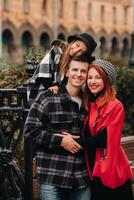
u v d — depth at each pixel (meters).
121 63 16.50
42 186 5.35
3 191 7.22
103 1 87.25
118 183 5.27
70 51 5.50
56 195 5.32
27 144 6.05
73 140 5.28
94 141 5.26
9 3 69.12
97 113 5.32
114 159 5.24
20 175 6.32
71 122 5.35
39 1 74.12
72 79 5.39
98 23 86.25
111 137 5.24
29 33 72.50
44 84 6.00
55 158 5.32
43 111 5.34
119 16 90.81
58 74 5.86
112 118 5.27
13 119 7.29
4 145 6.32
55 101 5.34
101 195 5.29
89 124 5.32
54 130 5.34
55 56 5.95
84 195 5.38
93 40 5.54
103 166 5.25
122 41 91.31
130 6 92.62
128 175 5.34
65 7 79.38
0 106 6.18
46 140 5.27
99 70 5.33
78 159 5.34
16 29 70.06
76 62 5.38
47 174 5.31
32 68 6.39
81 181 5.33
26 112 6.07
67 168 5.30
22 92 6.07
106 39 87.88
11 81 8.41
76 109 5.38
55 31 76.25
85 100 5.41
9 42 69.44
